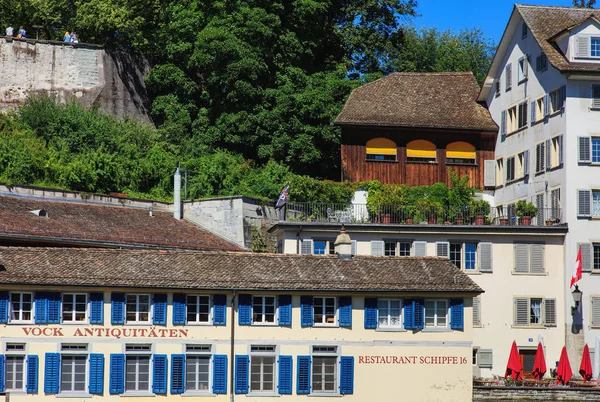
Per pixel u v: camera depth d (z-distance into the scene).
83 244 77.19
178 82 100.38
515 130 90.62
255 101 100.31
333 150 101.25
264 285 66.00
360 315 67.12
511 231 80.94
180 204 88.75
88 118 93.19
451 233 80.81
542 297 80.94
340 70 104.81
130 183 91.06
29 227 75.25
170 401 64.50
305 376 66.06
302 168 99.94
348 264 68.75
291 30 105.25
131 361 64.56
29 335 63.16
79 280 63.69
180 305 65.25
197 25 102.25
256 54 100.69
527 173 88.44
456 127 93.44
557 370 74.06
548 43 86.31
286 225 80.12
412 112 94.62
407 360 67.19
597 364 79.19
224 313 65.69
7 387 62.78
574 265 81.19
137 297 65.00
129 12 101.12
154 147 95.56
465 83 98.00
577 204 82.25
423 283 67.69
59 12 101.19
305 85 102.19
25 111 91.81
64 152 89.56
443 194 91.50
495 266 80.75
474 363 79.69
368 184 91.81
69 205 81.81
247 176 94.50
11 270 63.34
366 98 95.88
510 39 92.06
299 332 66.31
